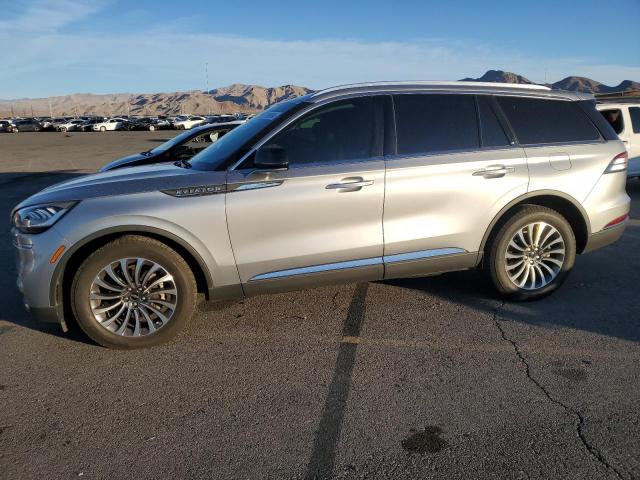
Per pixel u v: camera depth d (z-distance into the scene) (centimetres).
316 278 406
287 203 388
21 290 375
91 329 377
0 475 259
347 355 374
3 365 369
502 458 263
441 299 472
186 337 408
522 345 382
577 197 450
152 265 378
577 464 257
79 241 364
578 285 501
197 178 381
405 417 299
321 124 407
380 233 410
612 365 351
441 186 416
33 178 1523
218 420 301
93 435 289
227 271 390
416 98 429
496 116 440
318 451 271
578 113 465
